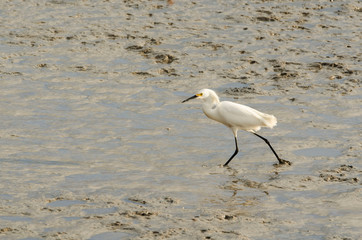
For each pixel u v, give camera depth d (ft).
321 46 70.13
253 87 58.80
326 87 59.11
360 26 76.89
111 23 75.46
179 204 36.42
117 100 55.42
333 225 34.04
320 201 37.32
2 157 43.09
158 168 42.42
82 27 73.82
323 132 49.08
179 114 52.85
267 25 76.43
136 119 51.42
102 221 33.81
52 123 49.96
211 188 39.11
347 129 49.70
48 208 35.32
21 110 52.42
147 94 56.95
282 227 33.71
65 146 45.70
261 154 45.06
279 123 50.90
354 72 62.80
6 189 37.81
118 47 68.59
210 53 67.41
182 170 42.09
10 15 76.84
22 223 33.32
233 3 83.71
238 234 32.60
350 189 38.96
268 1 84.89
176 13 79.66
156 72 62.23
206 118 52.24
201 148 46.19
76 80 59.72
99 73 61.62
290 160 43.88
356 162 43.32
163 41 70.28
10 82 58.44
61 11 79.05
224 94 57.26
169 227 33.19
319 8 82.43
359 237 32.63
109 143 46.60
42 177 40.01
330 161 43.52
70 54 66.18
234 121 42.96
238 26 75.72
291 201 37.32
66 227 33.01
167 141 47.26
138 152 45.11
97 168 41.98
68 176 40.40
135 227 33.09
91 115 51.96
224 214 35.14
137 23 75.77
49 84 58.49
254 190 38.91
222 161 43.93
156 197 37.32
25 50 66.64
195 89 58.34
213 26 75.51
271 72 62.85
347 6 83.05
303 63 65.16
